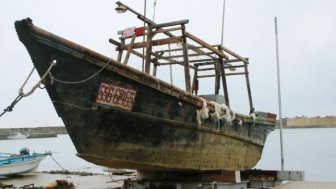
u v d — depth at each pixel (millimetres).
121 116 7617
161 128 8453
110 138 7621
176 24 9609
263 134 14758
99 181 16406
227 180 9953
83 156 7422
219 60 12031
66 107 6980
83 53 6812
